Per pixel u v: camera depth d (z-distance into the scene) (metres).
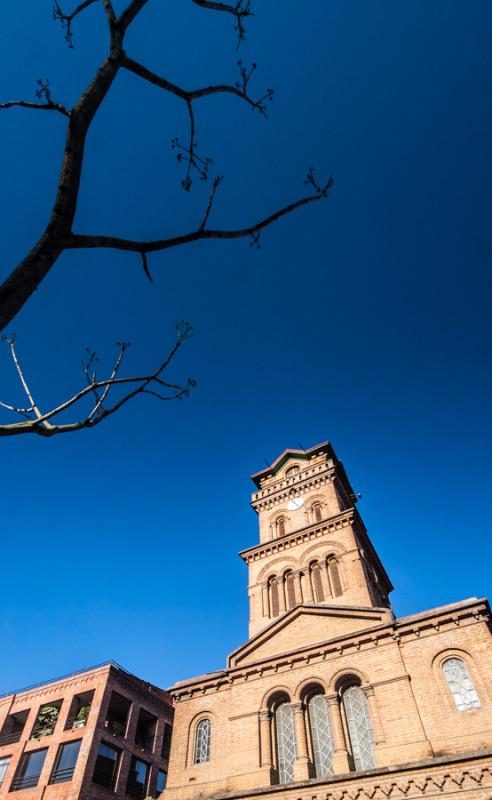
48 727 39.88
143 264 5.45
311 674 20.91
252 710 21.28
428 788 15.29
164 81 5.62
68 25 5.63
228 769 19.84
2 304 4.07
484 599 19.20
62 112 5.02
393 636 20.02
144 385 7.20
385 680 18.92
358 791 16.27
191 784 20.11
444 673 18.17
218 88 6.14
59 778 35.22
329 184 6.48
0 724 42.31
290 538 30.52
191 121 6.09
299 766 18.58
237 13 6.17
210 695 23.27
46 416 5.55
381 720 17.97
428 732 16.89
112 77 5.04
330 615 23.27
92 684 40.50
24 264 4.36
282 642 23.47
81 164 4.70
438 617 19.50
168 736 44.09
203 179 6.17
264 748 19.84
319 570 28.09
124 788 36.59
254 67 6.40
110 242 4.99
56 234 4.53
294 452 38.31
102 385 6.65
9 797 35.78
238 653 24.16
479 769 14.98
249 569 30.89
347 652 20.70
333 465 34.88
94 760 35.47
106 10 5.27
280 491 35.53
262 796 17.83
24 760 38.34
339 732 18.77
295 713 20.36
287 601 27.75
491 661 17.55
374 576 30.27
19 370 7.23
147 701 43.50
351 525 28.94
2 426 4.99
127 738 39.34
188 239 5.55
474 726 16.36
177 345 7.62
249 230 5.96
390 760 16.73
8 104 4.91
